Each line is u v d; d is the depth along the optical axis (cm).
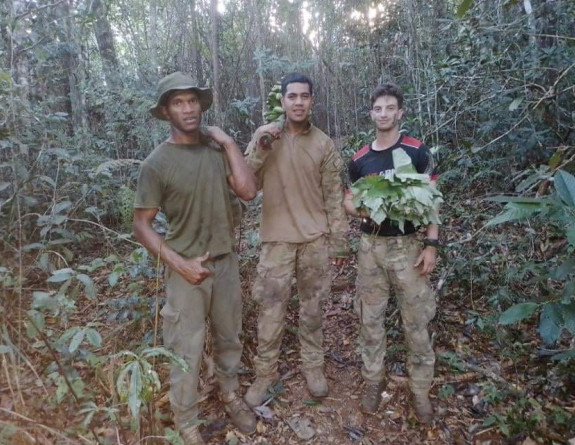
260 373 221
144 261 248
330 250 221
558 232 256
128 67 659
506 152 368
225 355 203
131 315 253
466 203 361
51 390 176
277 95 212
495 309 262
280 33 673
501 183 374
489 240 303
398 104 200
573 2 324
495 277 289
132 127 457
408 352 211
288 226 210
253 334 266
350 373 245
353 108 637
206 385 230
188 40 601
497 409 211
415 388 207
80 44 443
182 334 183
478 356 247
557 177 135
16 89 266
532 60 320
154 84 530
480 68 357
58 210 240
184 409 184
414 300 202
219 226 188
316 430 207
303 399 226
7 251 206
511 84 339
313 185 211
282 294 214
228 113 494
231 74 583
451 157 345
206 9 604
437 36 468
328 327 287
